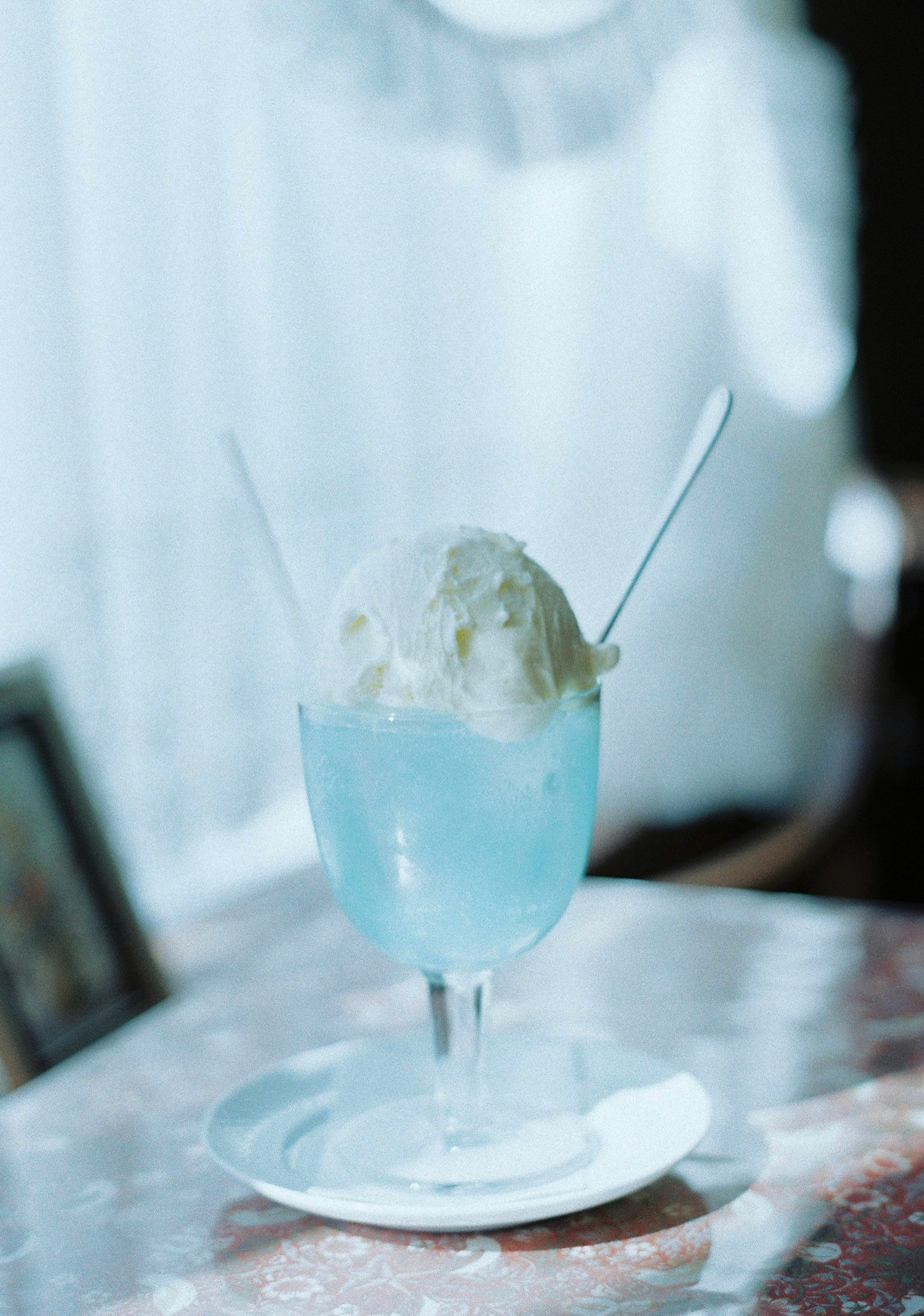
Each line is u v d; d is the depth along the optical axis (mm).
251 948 1257
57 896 1041
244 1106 715
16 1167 705
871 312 2766
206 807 1352
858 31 2627
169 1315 612
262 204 1389
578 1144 674
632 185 2121
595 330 2068
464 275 1741
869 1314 598
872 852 1596
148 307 1247
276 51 1282
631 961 858
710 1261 626
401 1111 709
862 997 806
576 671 665
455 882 648
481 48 1017
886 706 1649
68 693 1176
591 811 675
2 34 1100
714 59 2236
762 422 2539
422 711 643
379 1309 610
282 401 1427
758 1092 727
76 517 1174
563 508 2023
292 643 1448
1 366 1124
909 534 2098
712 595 2424
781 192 2486
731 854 1499
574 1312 604
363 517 1546
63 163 1156
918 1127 697
